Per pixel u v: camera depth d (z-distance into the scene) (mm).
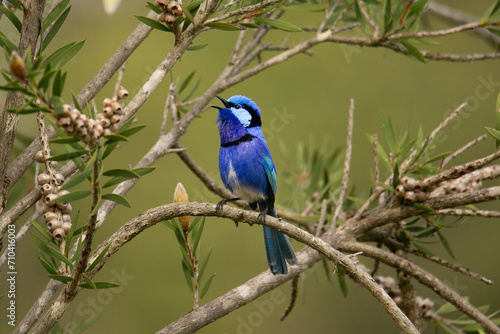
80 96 6207
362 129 17422
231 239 15570
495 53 8922
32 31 5656
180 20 6133
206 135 16312
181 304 14570
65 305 5555
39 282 12391
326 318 15969
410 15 8383
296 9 8141
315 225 9367
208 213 6191
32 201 5793
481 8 19422
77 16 16344
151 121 15969
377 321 15945
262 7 6289
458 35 19156
